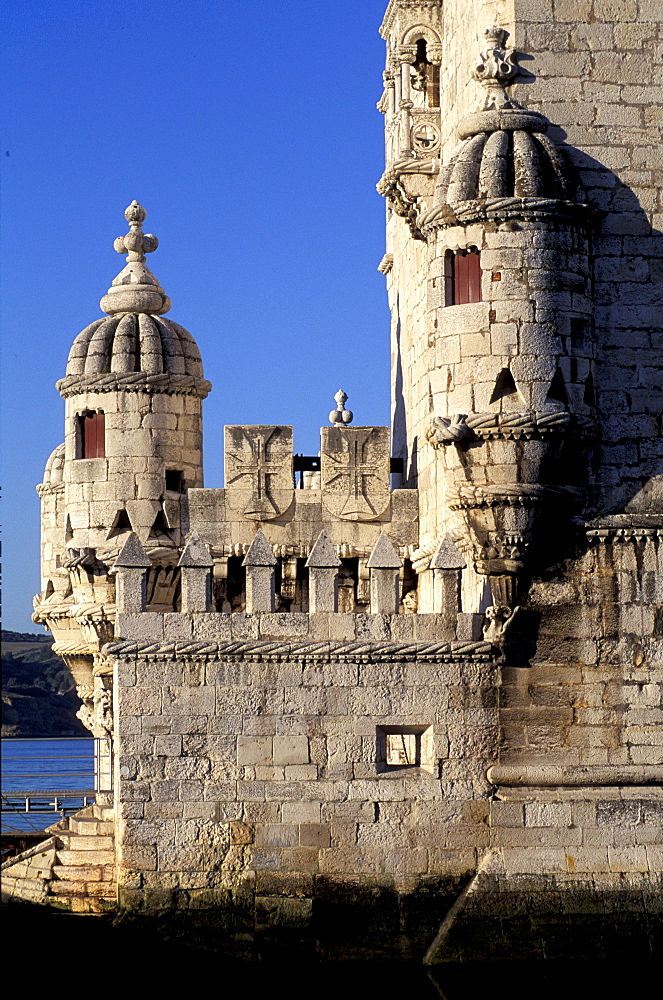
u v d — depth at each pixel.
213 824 30.73
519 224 31.45
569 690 31.70
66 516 38.44
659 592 32.06
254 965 30.47
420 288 38.03
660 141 33.03
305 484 40.47
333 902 30.72
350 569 36.59
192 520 35.81
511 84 32.91
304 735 30.95
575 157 32.84
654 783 31.59
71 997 31.03
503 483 31.36
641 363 32.72
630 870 31.19
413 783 31.06
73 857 32.62
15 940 31.80
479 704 31.44
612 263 32.78
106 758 38.38
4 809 41.72
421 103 38.25
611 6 33.06
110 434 37.84
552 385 31.50
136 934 30.56
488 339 31.41
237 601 35.94
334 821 30.88
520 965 30.58
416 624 31.36
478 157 31.97
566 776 31.33
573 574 32.06
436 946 30.59
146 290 39.22
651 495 32.53
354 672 31.12
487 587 32.34
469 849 31.06
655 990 30.72
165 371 38.12
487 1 33.62
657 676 31.89
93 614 37.41
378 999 30.45
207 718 30.88
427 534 35.59
